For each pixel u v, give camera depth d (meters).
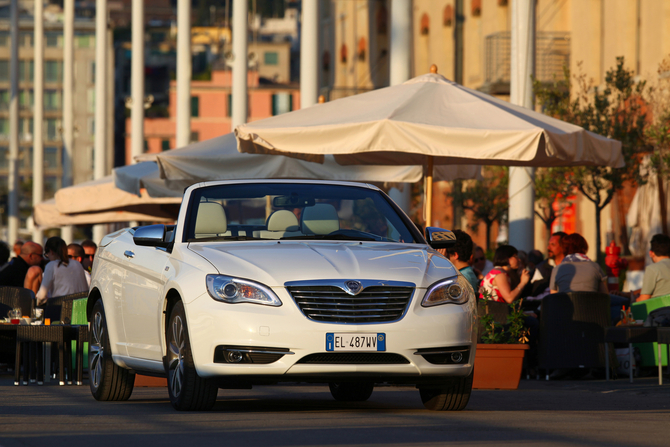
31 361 35.72
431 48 126.81
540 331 39.28
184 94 93.88
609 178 66.25
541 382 38.28
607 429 20.45
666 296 42.03
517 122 31.56
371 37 144.25
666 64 74.81
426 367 22.09
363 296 21.98
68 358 35.31
